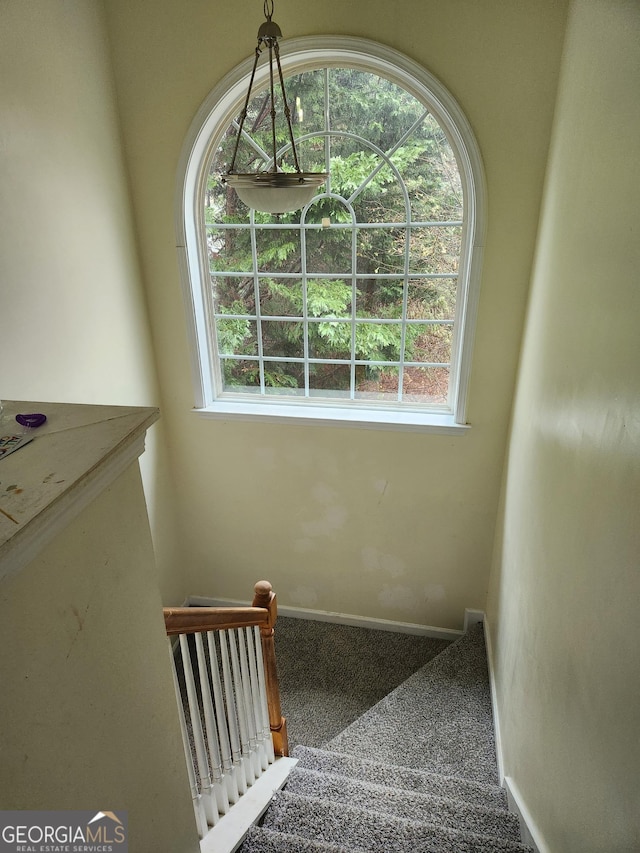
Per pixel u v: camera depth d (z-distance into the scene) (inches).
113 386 113.7
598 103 67.1
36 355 91.3
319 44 99.9
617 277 54.4
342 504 136.9
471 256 109.3
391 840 75.7
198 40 102.8
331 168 115.6
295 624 151.8
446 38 96.3
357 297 124.7
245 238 123.6
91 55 100.7
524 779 80.7
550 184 94.4
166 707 49.4
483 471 126.7
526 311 109.7
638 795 40.1
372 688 133.7
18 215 85.7
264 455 135.0
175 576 148.4
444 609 144.4
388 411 130.5
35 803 31.5
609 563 50.8
